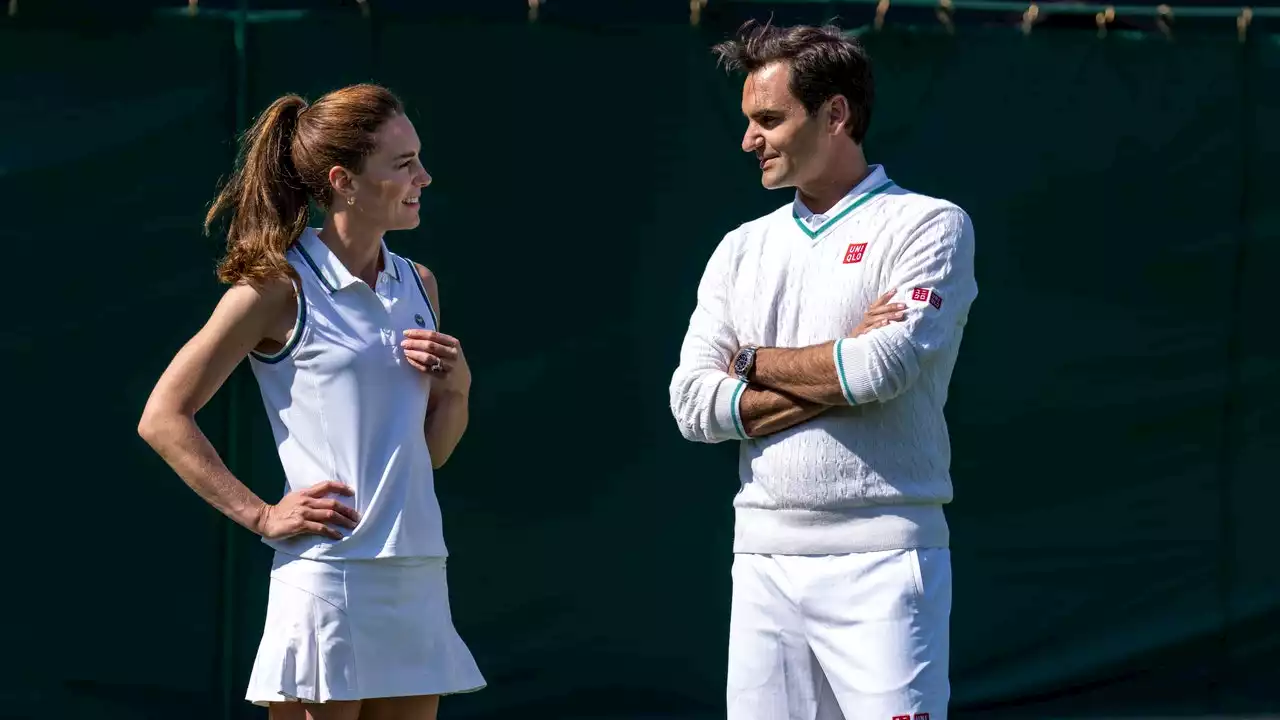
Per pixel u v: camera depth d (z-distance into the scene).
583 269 18.02
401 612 11.20
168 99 17.42
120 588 17.33
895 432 11.63
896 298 11.57
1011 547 18.28
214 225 17.47
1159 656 18.33
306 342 11.20
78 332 17.30
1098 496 18.38
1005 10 18.36
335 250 11.59
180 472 11.05
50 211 17.25
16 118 17.20
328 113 11.38
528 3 17.94
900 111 18.25
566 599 17.92
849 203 12.09
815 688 11.97
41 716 17.14
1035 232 18.34
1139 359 18.41
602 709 17.94
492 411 17.88
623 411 18.05
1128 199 18.42
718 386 12.02
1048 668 18.27
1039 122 18.38
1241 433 18.50
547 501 17.94
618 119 18.06
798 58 11.95
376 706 11.55
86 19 17.30
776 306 12.19
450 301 17.84
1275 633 18.42
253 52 17.55
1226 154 18.50
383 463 11.26
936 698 11.48
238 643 17.52
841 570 11.63
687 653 18.03
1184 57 18.47
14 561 17.16
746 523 12.20
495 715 17.83
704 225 18.16
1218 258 18.50
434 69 17.83
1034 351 18.31
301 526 10.92
